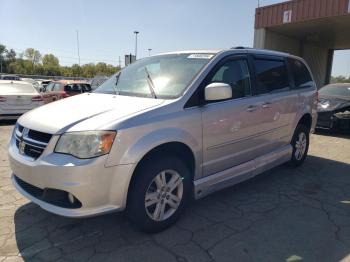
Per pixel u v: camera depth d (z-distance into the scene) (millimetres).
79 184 2826
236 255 3033
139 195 3145
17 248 3076
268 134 4656
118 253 3035
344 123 8797
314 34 18578
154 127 3145
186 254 3035
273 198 4375
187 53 4258
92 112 3207
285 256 3031
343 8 13188
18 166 3188
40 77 53406
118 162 2928
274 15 15914
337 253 3094
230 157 4035
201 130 3561
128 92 3902
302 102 5453
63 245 3145
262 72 4617
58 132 2951
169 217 3451
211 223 3635
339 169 5738
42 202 3076
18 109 10992
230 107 3883
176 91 3578
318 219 3783
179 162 3432
